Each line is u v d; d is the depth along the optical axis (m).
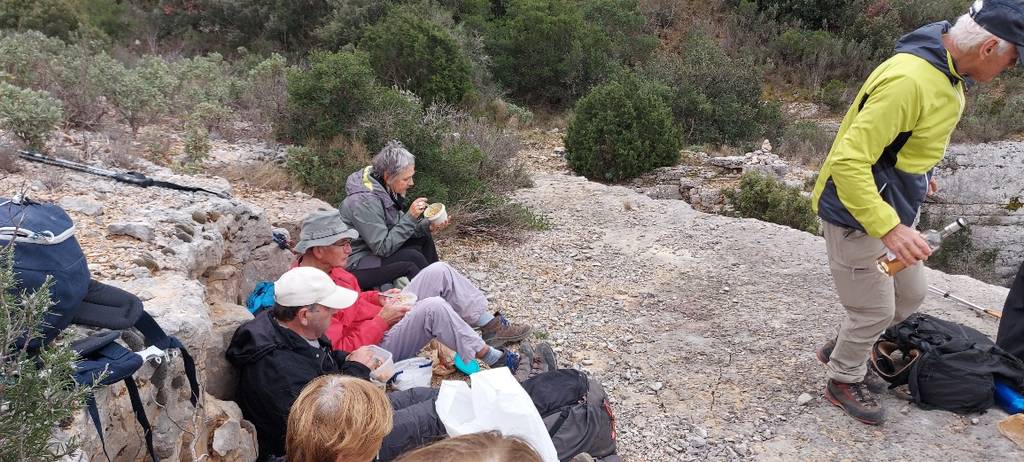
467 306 4.73
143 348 2.67
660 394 4.61
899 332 4.38
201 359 3.04
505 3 23.55
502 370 2.85
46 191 4.44
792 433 4.12
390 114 8.02
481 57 19.78
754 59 24.39
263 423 3.30
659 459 3.96
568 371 3.68
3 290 1.88
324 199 7.25
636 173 15.26
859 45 24.31
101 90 7.71
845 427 4.14
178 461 2.71
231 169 7.11
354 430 2.27
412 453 1.24
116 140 6.58
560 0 22.30
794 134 20.16
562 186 11.55
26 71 7.77
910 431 4.05
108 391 2.42
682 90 19.91
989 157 19.33
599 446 3.48
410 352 4.25
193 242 3.95
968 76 3.44
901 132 3.47
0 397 1.79
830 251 3.90
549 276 6.78
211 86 9.77
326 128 8.02
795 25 25.44
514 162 11.73
